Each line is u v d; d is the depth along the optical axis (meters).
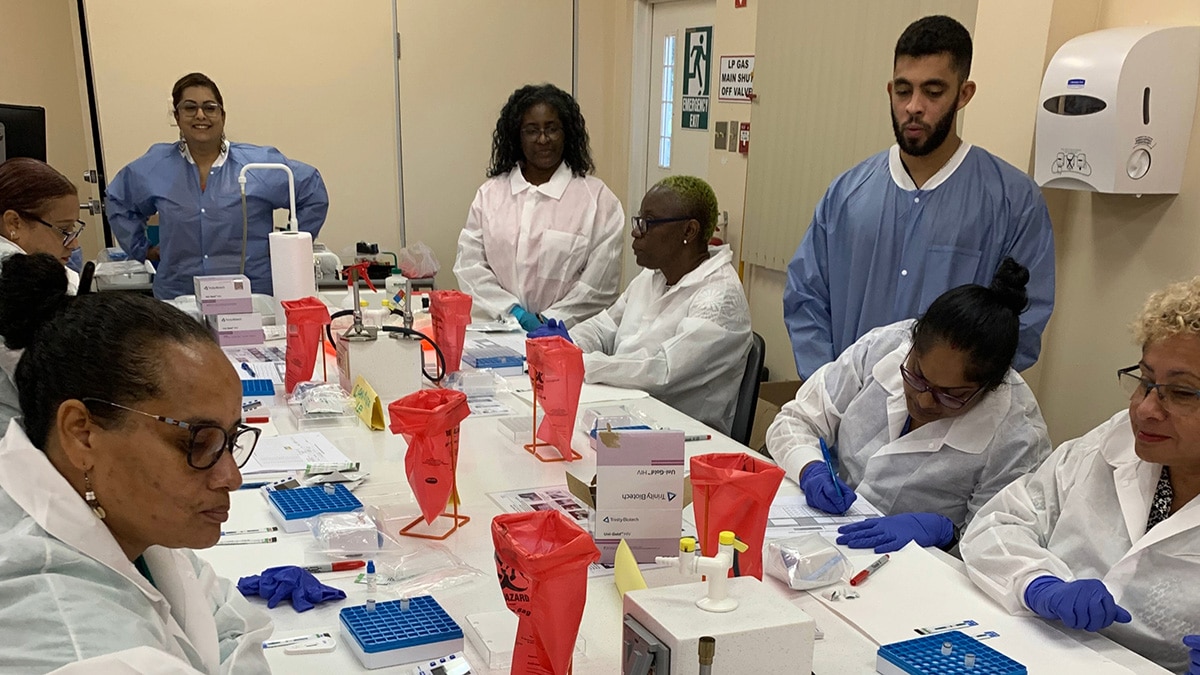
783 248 3.79
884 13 3.09
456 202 4.92
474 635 1.14
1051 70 2.33
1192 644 1.07
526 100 3.12
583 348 2.67
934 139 2.22
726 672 0.90
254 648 1.04
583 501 1.49
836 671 1.10
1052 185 2.41
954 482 1.72
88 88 4.19
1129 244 2.41
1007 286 1.58
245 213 2.92
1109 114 2.18
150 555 0.93
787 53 3.64
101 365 0.76
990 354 1.55
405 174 4.78
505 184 3.27
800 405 1.96
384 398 2.10
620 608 1.24
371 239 4.79
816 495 1.62
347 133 4.61
